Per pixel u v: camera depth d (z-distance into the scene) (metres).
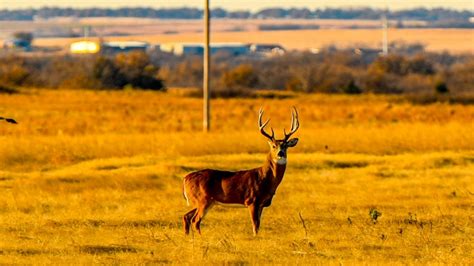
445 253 70.50
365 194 100.75
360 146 150.25
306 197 98.88
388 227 80.94
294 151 145.38
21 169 126.81
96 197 98.69
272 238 76.12
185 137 156.38
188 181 76.31
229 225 81.81
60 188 104.81
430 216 86.00
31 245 72.75
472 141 154.62
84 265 66.00
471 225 82.12
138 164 126.50
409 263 66.62
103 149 141.88
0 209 92.12
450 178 113.38
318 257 69.12
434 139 155.50
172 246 72.56
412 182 109.81
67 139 151.00
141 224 82.62
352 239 75.94
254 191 75.44
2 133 172.25
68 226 81.50
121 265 66.12
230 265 66.25
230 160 128.75
